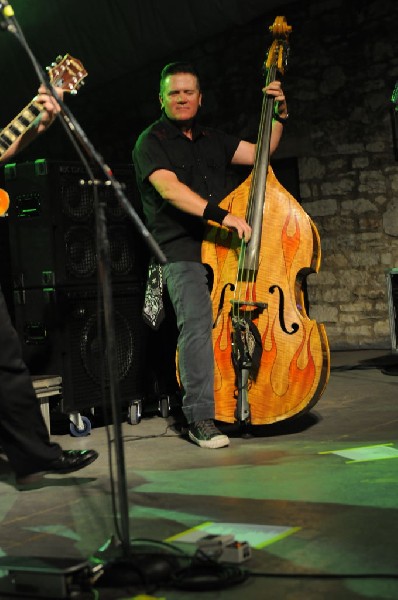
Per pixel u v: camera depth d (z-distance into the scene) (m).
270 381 4.55
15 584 2.58
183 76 4.62
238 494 3.49
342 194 9.14
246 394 4.52
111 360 2.64
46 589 2.53
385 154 8.90
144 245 5.52
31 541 3.02
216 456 4.25
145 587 2.53
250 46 9.53
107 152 10.72
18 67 9.91
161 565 2.59
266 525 3.05
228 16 9.02
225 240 4.60
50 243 5.02
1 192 3.73
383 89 8.85
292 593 2.43
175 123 4.72
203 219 4.49
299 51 9.27
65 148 10.88
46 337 5.05
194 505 3.36
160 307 4.89
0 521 3.30
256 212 4.48
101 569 2.61
